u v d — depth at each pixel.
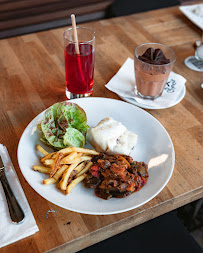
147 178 0.91
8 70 1.35
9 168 0.92
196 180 0.94
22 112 1.15
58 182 0.88
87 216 0.83
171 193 0.89
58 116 1.00
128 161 0.95
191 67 1.42
